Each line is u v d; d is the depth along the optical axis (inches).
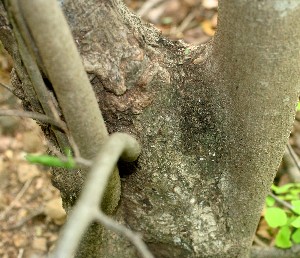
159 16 39.0
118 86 15.2
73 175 17.0
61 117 14.7
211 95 16.1
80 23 14.4
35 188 29.3
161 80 15.8
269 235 26.1
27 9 11.0
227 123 16.1
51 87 14.2
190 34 37.7
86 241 17.3
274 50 13.6
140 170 16.8
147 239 18.8
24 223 27.6
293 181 25.7
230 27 13.8
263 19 13.1
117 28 14.8
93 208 9.2
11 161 30.5
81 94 12.6
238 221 18.0
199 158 16.9
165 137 16.5
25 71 14.8
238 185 17.1
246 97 14.9
